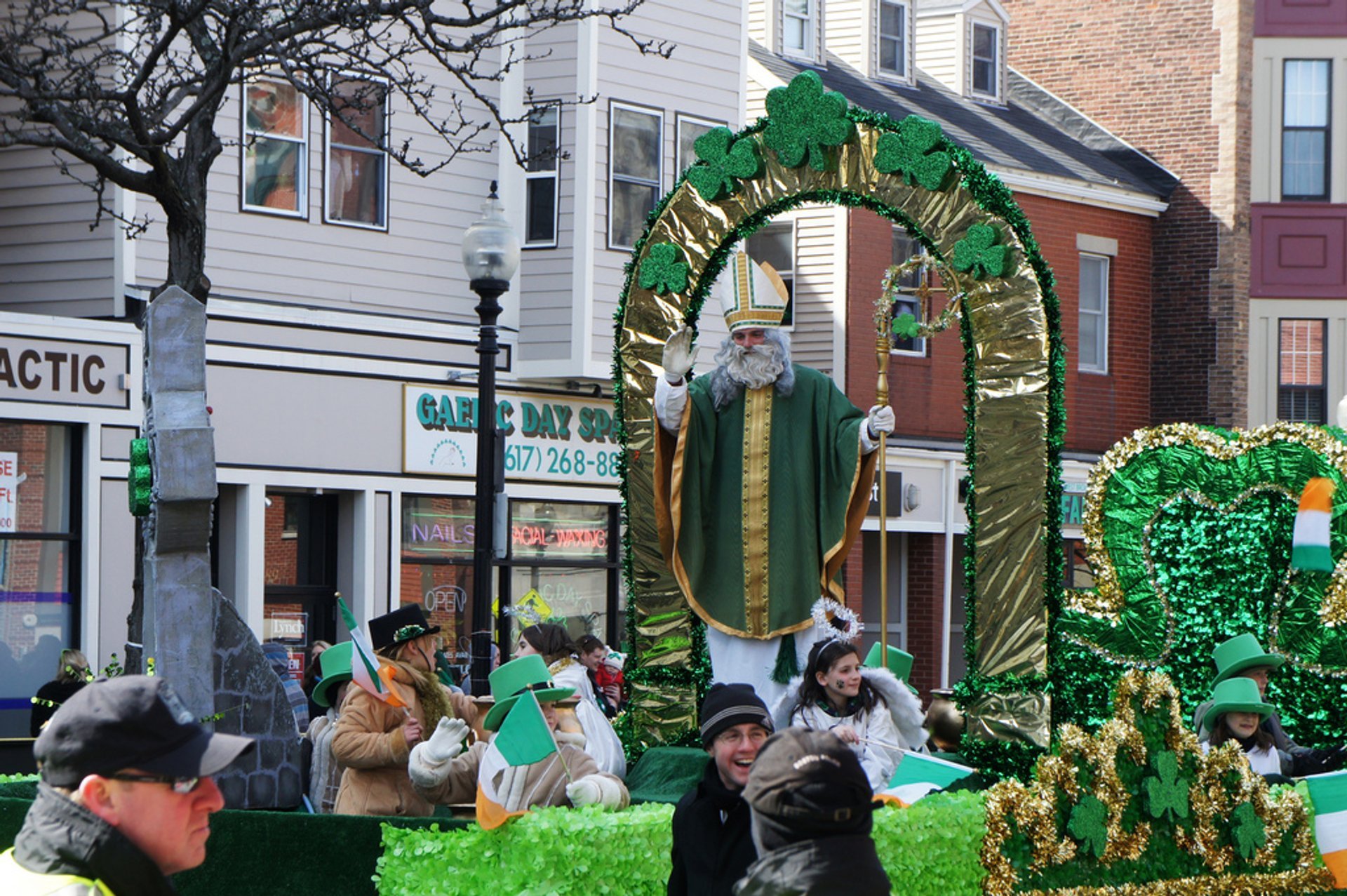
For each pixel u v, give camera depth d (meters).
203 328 11.22
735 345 12.21
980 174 11.51
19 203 23.08
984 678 11.39
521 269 26.69
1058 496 11.32
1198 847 10.64
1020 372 11.36
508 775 8.46
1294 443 13.40
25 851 4.28
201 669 10.80
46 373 21.27
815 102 12.27
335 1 16.00
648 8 27.22
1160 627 13.32
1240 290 37.41
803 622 12.11
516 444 26.58
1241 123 37.41
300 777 11.30
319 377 24.05
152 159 14.77
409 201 25.19
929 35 38.94
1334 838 11.28
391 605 24.88
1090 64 39.53
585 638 18.42
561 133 26.39
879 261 33.56
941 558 34.31
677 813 6.96
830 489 12.16
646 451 12.99
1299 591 13.55
